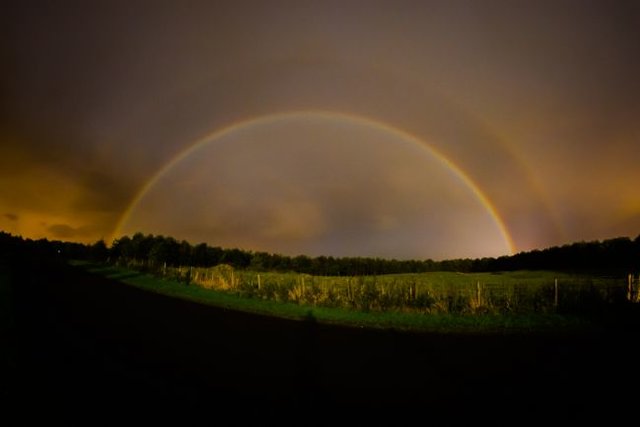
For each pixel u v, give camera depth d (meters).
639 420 6.25
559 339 12.73
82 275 29.75
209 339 11.05
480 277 57.22
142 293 21.67
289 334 12.64
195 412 5.86
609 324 15.26
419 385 7.76
